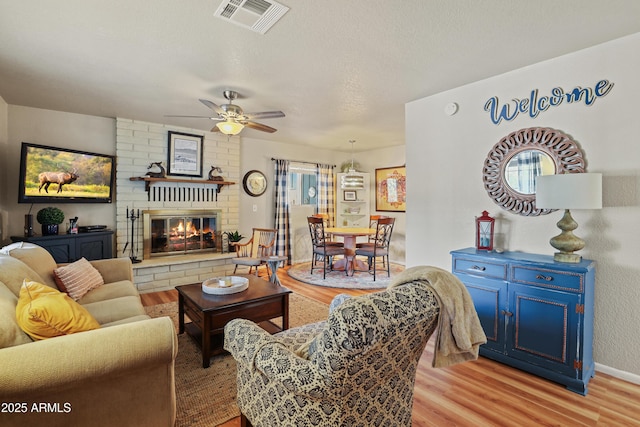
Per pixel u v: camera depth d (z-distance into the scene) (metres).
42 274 2.38
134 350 1.37
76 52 2.49
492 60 2.61
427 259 3.45
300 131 5.21
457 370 2.41
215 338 2.73
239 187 5.66
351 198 6.99
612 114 2.32
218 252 5.23
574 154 2.47
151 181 4.56
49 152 3.57
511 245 2.83
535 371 2.30
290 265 6.25
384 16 2.00
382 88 3.23
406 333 1.22
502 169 2.86
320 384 1.17
